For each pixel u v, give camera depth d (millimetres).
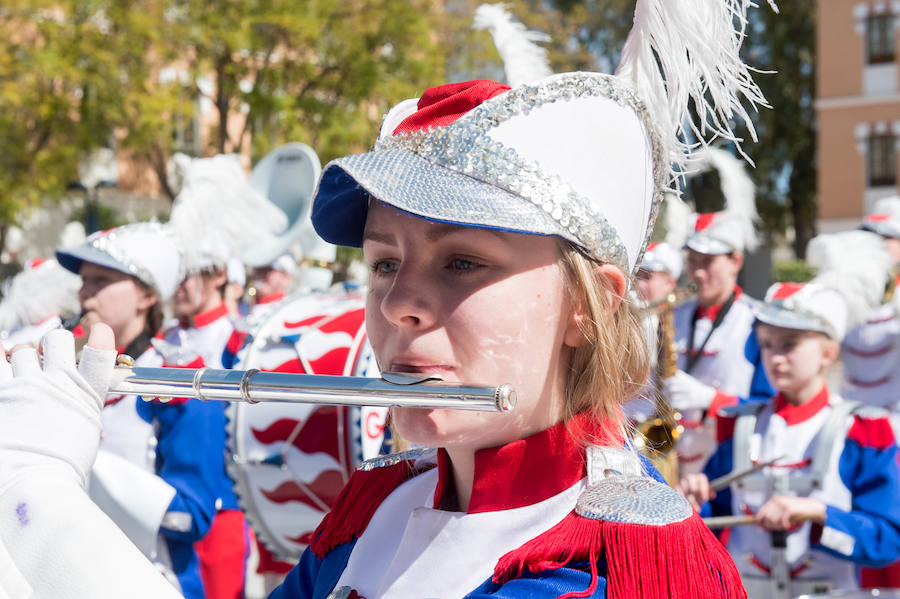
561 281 1118
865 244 5258
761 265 8273
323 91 17141
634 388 1230
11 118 14922
